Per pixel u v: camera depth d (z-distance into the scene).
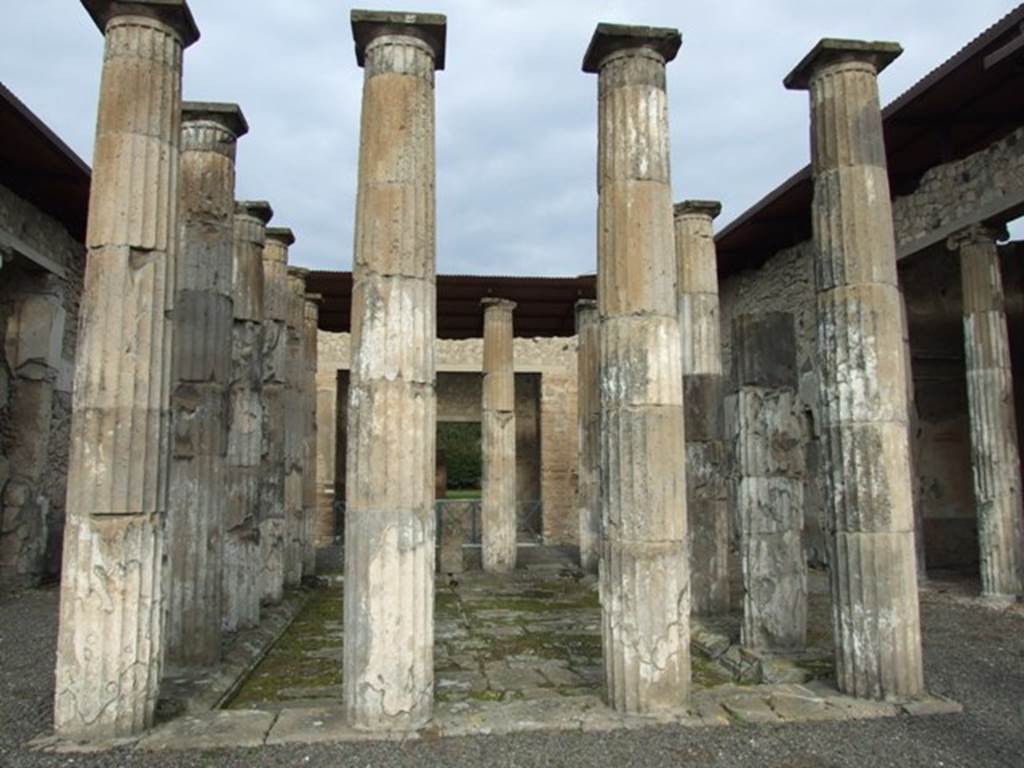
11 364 14.30
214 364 8.55
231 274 8.90
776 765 5.77
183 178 8.71
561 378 25.44
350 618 6.54
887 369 7.40
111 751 5.92
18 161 12.50
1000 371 12.71
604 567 7.05
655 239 7.16
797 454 9.23
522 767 5.71
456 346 24.92
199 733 6.28
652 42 7.32
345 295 19.11
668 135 7.40
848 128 7.65
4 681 8.00
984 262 12.85
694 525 11.25
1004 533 12.50
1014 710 6.96
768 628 8.85
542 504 24.91
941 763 5.80
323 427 23.89
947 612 11.80
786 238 18.14
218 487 8.48
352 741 6.16
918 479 15.14
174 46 6.91
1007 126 13.32
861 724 6.56
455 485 35.06
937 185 13.82
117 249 6.48
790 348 9.44
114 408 6.34
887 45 7.69
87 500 6.26
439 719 6.61
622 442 7.00
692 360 11.55
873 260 7.48
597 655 9.62
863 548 7.23
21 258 13.67
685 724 6.52
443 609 12.90
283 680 8.62
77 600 6.20
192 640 8.15
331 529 23.56
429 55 7.08
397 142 6.85
